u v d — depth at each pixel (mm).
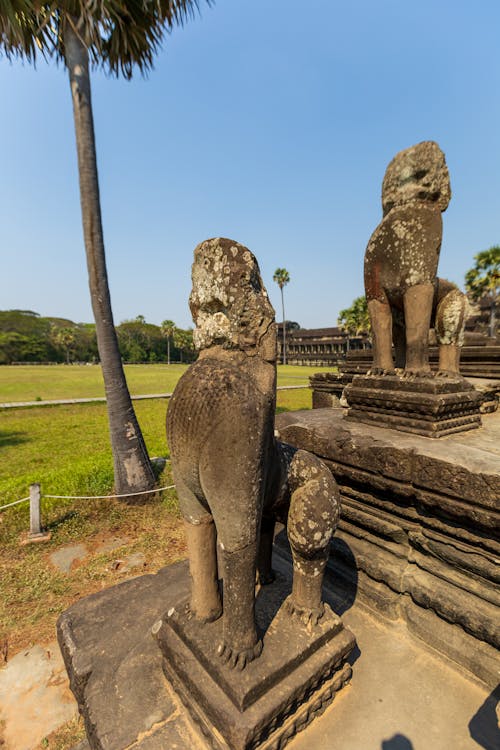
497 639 1758
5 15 4438
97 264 5223
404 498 2125
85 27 4668
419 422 2430
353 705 1698
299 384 25219
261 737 1403
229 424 1341
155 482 5434
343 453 2410
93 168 5086
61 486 5496
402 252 2551
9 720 2213
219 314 1521
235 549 1419
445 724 1610
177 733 1523
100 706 1645
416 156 2498
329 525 1632
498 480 1688
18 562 3887
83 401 17797
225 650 1503
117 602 2309
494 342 6000
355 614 2268
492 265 22562
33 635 2877
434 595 1994
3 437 10719
